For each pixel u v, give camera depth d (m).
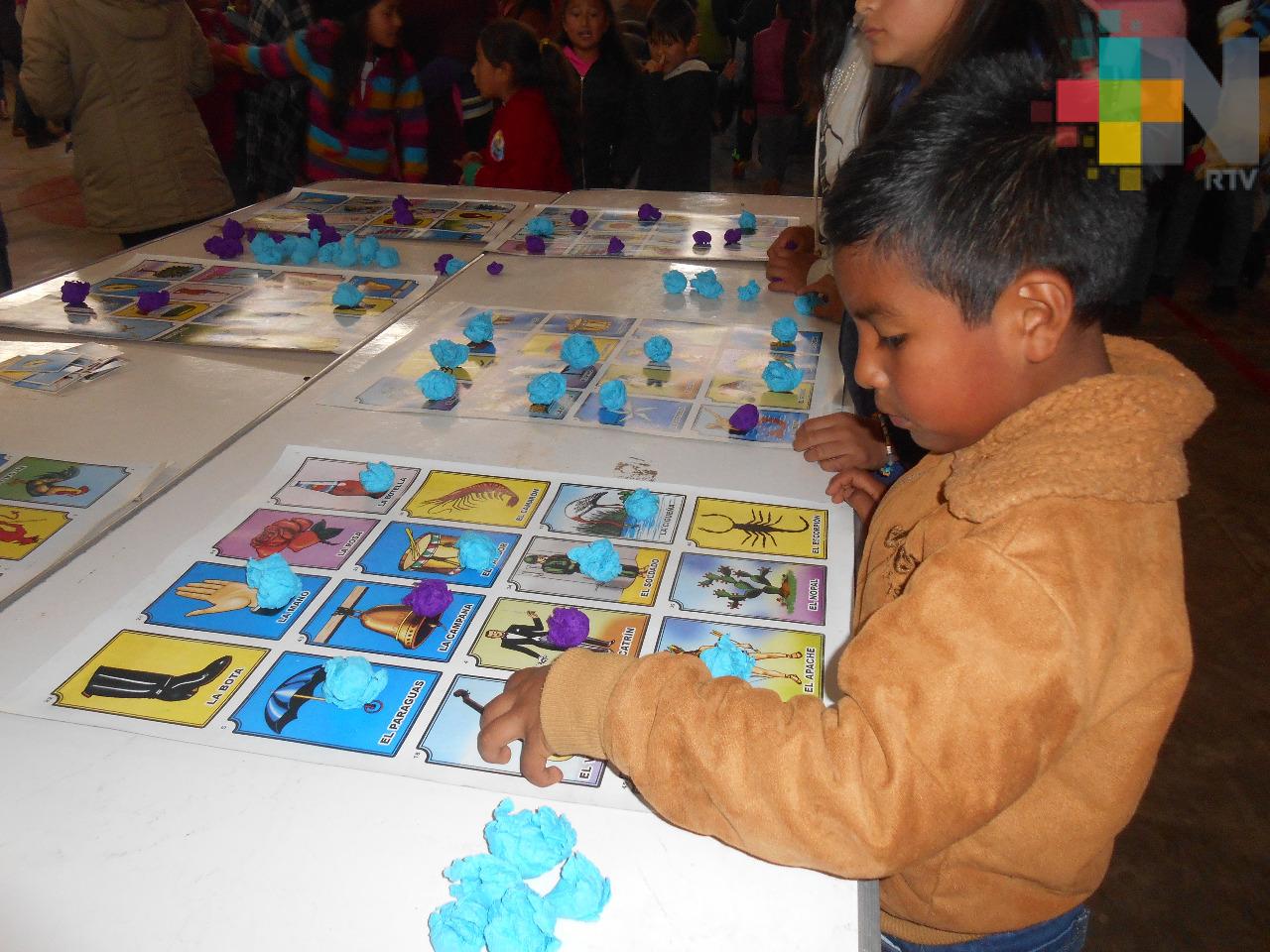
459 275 1.89
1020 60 0.74
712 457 1.22
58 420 1.34
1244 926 1.70
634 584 0.97
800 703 0.63
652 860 0.68
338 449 1.22
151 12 2.66
